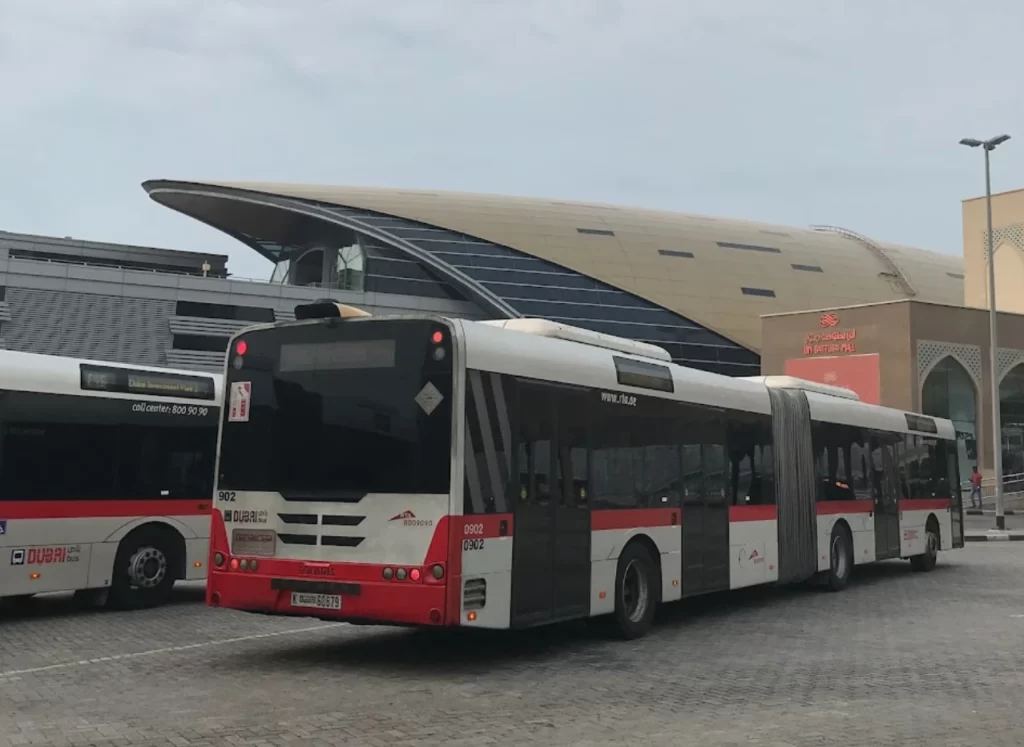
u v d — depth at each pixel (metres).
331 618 8.72
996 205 47.78
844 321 41.47
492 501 8.72
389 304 63.91
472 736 6.42
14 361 11.79
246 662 9.16
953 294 76.38
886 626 11.88
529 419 9.30
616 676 8.65
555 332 10.25
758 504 13.55
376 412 8.77
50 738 6.23
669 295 66.31
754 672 8.89
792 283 70.88
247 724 6.66
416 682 8.27
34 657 9.36
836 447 16.09
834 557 15.62
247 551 9.16
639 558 10.94
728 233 76.62
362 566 8.56
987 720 7.08
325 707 7.24
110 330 56.16
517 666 9.12
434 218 68.62
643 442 11.13
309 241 78.38
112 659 9.27
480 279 64.25
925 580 17.41
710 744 6.29
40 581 11.74
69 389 12.24
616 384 10.71
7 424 11.57
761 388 14.20
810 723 6.91
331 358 9.08
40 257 73.44
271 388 9.30
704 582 12.11
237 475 9.32
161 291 58.06
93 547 12.34
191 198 73.88
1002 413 41.66
